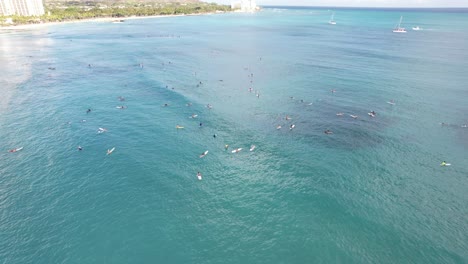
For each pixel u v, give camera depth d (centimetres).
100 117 8100
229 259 4212
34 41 19300
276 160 6291
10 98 9394
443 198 5228
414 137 7106
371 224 4719
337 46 17900
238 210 5025
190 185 5572
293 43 19125
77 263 4131
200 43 18950
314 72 12119
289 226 4719
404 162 6200
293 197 5275
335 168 6009
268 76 11638
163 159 6306
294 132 7369
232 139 7075
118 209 5019
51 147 6688
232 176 5816
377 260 4162
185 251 4325
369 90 10006
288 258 4222
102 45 18075
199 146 6788
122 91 9975
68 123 7750
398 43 18825
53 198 5219
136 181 5653
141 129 7488
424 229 4619
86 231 4616
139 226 4716
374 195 5309
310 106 8825
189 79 11188
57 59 14400
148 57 14788
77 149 6619
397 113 8300
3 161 6144
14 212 4900
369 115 8181
